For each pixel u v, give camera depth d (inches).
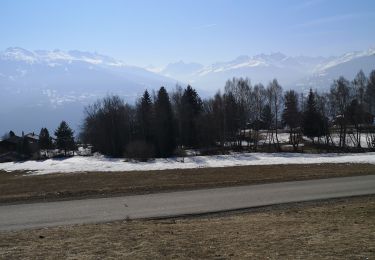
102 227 621.0
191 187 1140.5
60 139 3693.4
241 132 3464.6
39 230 617.3
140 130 3248.0
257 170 1641.2
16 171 2064.5
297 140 3159.5
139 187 1152.2
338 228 552.1
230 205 849.5
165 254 436.5
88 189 1149.1
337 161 1913.1
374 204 779.4
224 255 427.2
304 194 967.0
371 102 3198.8
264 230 557.6
